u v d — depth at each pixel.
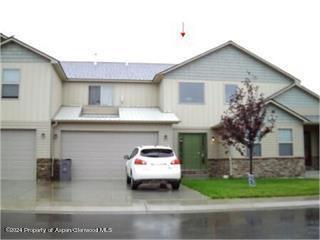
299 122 23.53
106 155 22.33
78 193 15.58
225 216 10.94
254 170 22.75
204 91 24.53
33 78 21.50
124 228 9.19
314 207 12.52
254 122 17.47
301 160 23.31
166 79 24.31
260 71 25.23
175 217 10.81
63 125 22.03
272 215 11.07
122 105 25.78
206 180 20.50
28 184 19.12
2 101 21.31
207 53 24.61
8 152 21.23
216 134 24.31
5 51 21.52
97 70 27.34
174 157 16.45
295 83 25.28
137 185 16.47
